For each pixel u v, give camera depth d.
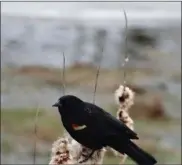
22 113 18.28
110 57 23.38
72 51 25.03
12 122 17.53
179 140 16.70
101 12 32.22
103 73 21.27
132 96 6.11
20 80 21.95
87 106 6.03
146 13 31.77
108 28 28.81
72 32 28.23
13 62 24.28
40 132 16.53
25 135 16.62
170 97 19.77
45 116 17.84
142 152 5.87
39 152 15.61
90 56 23.75
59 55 24.58
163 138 16.78
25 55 25.17
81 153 6.10
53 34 28.17
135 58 24.08
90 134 5.90
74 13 31.78
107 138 5.90
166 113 18.59
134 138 5.95
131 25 29.50
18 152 15.65
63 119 6.04
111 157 14.08
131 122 6.10
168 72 22.34
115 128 5.93
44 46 26.31
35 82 21.67
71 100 6.00
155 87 20.45
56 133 16.52
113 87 20.02
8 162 15.08
